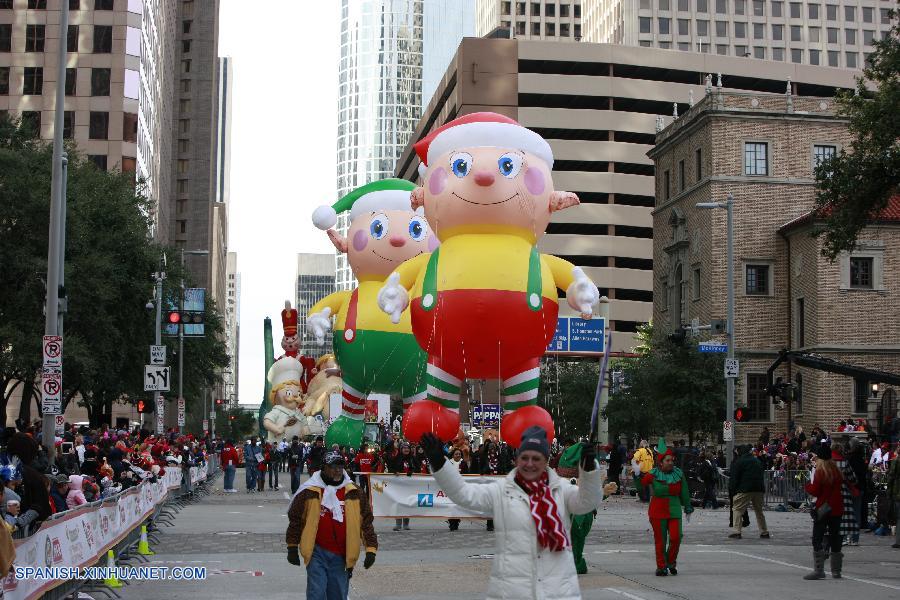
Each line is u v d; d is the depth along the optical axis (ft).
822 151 186.50
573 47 317.63
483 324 68.23
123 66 264.52
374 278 100.01
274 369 237.66
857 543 71.92
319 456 34.96
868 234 173.58
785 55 433.07
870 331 172.96
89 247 144.97
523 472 25.20
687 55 325.62
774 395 120.37
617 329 315.99
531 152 72.49
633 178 316.40
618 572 54.65
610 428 157.99
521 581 24.57
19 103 261.85
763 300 182.80
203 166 497.05
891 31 97.66
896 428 122.52
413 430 71.87
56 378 73.31
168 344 191.42
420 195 73.67
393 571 54.65
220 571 53.88
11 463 53.06
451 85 335.47
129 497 55.93
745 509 73.97
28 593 32.53
